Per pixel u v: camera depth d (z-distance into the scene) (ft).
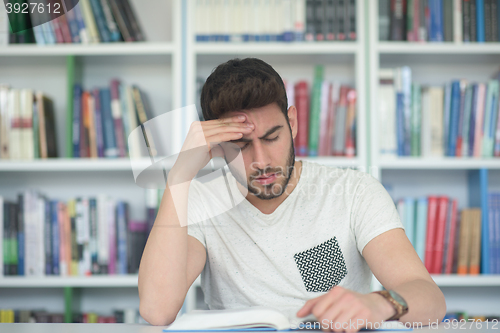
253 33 5.74
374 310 1.93
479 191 5.70
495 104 5.62
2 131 5.71
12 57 5.98
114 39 5.84
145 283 2.74
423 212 5.53
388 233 2.89
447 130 5.69
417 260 2.70
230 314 2.17
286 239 3.23
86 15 5.84
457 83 5.67
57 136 6.42
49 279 5.43
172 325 2.12
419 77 6.47
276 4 5.75
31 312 5.71
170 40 6.58
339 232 3.19
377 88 5.65
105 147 5.76
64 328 2.22
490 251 5.48
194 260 3.14
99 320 5.82
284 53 5.76
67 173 6.41
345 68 6.43
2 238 5.52
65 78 6.52
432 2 5.77
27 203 5.57
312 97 5.73
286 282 3.20
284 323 2.05
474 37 5.74
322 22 5.75
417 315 2.08
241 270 3.25
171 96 6.54
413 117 5.65
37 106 5.78
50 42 5.84
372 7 5.70
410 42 5.73
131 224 5.62
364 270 3.24
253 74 2.97
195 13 5.76
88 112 5.81
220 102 2.97
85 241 5.58
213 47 5.71
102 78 6.51
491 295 6.17
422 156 5.66
